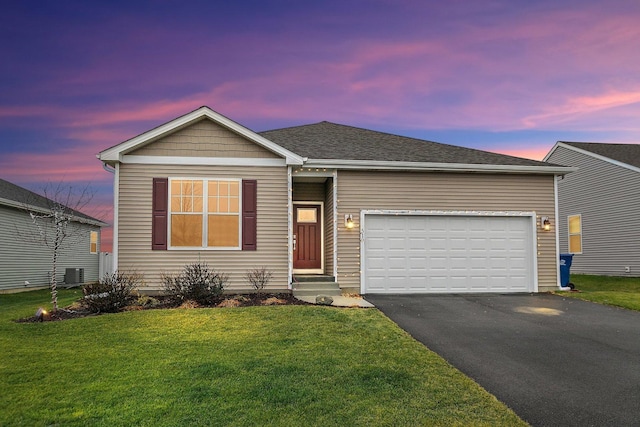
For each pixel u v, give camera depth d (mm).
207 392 4820
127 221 11258
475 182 12992
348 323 8000
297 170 12219
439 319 8836
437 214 12742
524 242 13117
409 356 6219
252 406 4492
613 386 5332
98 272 24672
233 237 11578
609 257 19156
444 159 12938
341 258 12266
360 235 12367
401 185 12664
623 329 8148
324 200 13852
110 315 8570
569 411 4621
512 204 13094
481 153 14305
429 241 12703
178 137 11578
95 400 4598
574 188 21359
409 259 12562
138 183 11367
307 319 8227
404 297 11680
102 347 6512
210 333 7277
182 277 10922
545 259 13125
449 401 4727
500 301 11141
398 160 12500
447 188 12859
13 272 17078
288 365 5719
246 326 7719
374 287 12375
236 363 5781
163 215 11367
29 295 15727
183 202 11484
